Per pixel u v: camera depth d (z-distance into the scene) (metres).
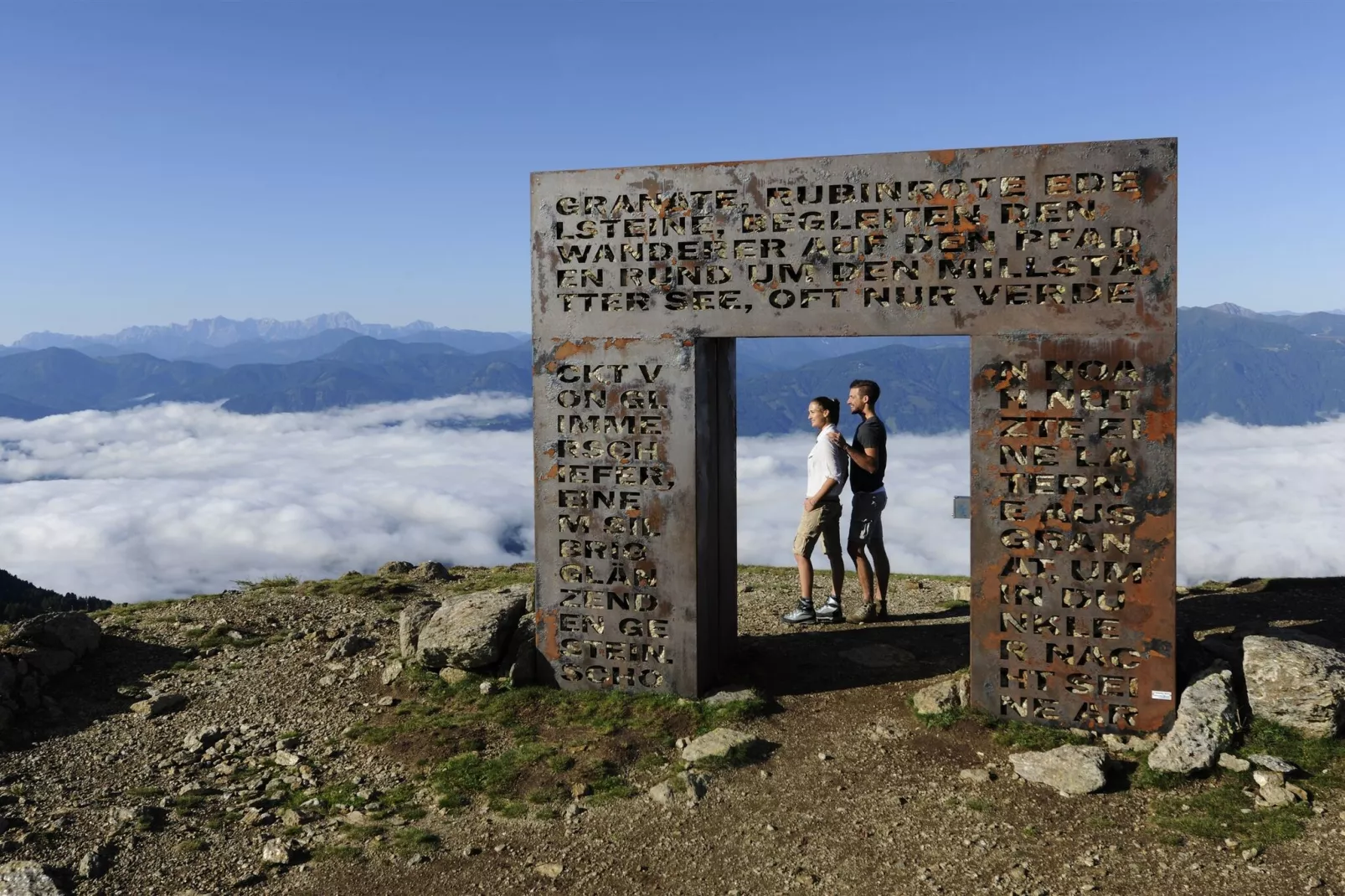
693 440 8.05
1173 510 6.97
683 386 8.02
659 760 7.33
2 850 5.97
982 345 7.30
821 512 10.15
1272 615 9.74
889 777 6.86
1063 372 7.14
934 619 10.70
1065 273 7.07
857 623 10.60
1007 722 7.52
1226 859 5.43
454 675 8.86
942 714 7.63
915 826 6.15
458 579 14.45
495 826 6.41
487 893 5.58
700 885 5.61
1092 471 7.14
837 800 6.58
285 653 10.13
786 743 7.53
